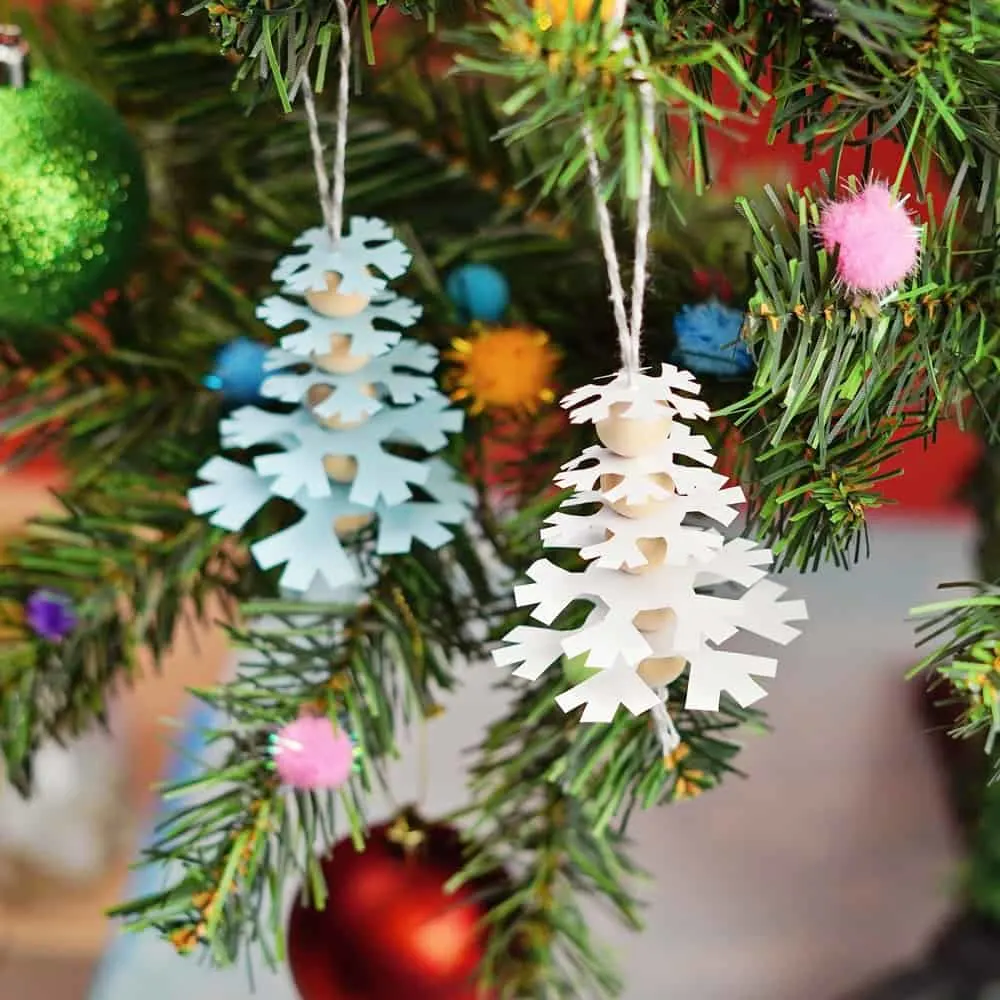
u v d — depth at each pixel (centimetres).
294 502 53
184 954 51
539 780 53
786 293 47
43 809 72
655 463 45
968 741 73
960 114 47
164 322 59
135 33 57
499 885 55
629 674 46
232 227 59
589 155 44
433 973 53
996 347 50
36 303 53
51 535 62
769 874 74
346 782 52
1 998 69
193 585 57
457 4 50
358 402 50
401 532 51
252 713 52
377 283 49
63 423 60
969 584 48
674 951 72
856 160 56
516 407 55
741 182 64
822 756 79
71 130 52
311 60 53
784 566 50
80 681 57
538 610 46
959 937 71
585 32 43
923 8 45
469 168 59
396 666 55
